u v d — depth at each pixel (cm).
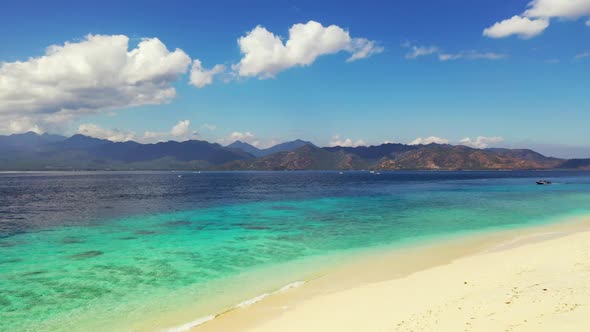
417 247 2389
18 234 3061
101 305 1463
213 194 7700
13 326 1280
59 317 1353
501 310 1088
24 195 7769
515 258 1847
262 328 1177
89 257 2244
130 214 4312
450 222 3447
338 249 2391
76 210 4806
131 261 2139
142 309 1416
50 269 1984
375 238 2738
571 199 5666
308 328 1141
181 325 1253
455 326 1010
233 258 2188
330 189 9219
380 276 1734
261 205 5269
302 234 2933
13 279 1809
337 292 1506
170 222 3650
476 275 1575
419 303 1269
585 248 1919
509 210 4325
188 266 2020
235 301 1480
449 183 12181
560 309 1024
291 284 1662
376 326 1095
